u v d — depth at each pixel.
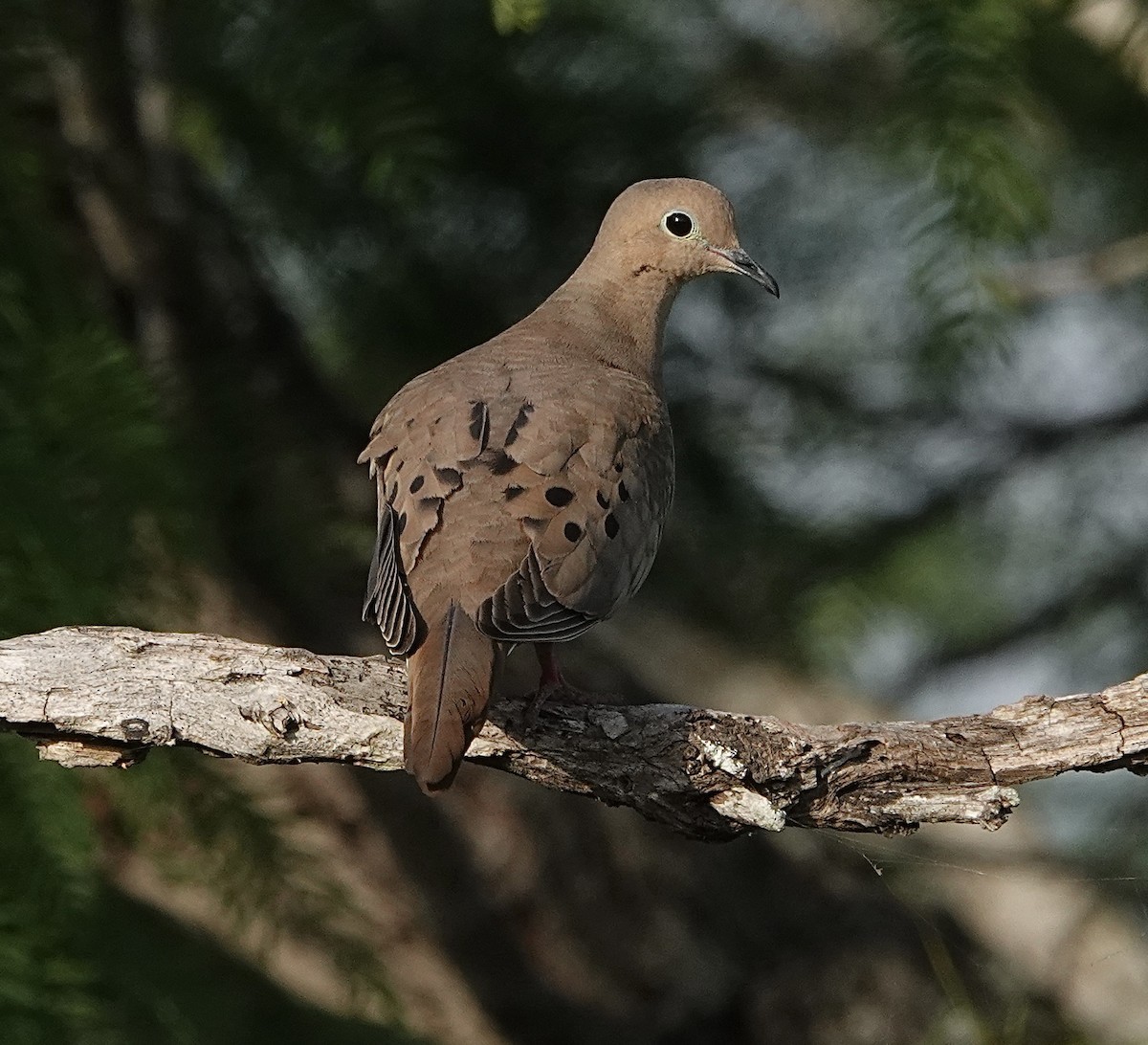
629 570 7.95
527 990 12.58
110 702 7.33
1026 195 9.49
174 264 11.91
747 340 13.51
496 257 12.32
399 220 11.92
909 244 9.70
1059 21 10.96
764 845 13.28
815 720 13.34
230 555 11.63
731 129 13.03
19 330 8.70
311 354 12.75
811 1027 12.67
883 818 7.44
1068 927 13.16
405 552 7.66
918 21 9.51
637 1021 12.67
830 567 13.20
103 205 11.66
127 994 10.49
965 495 14.05
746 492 13.16
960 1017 9.62
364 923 10.57
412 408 8.34
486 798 12.98
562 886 12.88
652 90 12.38
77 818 8.51
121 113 11.48
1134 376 14.63
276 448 11.90
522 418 8.08
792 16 13.20
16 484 8.34
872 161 13.23
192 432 11.21
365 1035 11.59
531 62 11.85
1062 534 14.79
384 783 12.76
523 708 7.59
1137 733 7.33
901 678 14.70
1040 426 14.35
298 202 11.77
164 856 10.55
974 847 13.49
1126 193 13.75
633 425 8.35
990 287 9.68
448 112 11.39
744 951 12.94
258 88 10.35
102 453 8.66
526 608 7.49
